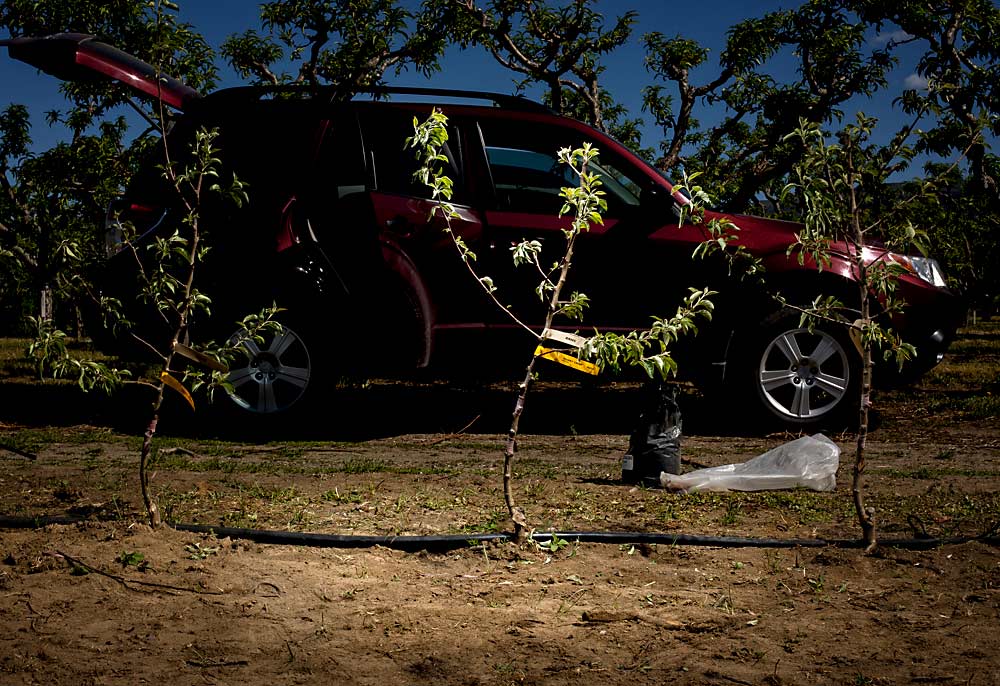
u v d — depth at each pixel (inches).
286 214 260.4
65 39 253.0
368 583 124.8
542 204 265.0
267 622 109.0
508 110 270.1
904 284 270.7
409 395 368.8
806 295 267.3
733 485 192.2
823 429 280.4
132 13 380.8
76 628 105.1
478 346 263.0
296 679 93.8
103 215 279.7
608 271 262.7
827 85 521.7
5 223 316.2
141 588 118.3
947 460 236.2
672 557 139.3
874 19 490.9
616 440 272.2
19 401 329.7
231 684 92.2
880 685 93.0
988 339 930.1
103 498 172.4
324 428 286.0
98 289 257.1
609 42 497.4
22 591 115.6
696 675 95.7
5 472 201.0
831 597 121.4
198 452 236.8
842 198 138.9
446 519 161.5
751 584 127.1
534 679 94.8
